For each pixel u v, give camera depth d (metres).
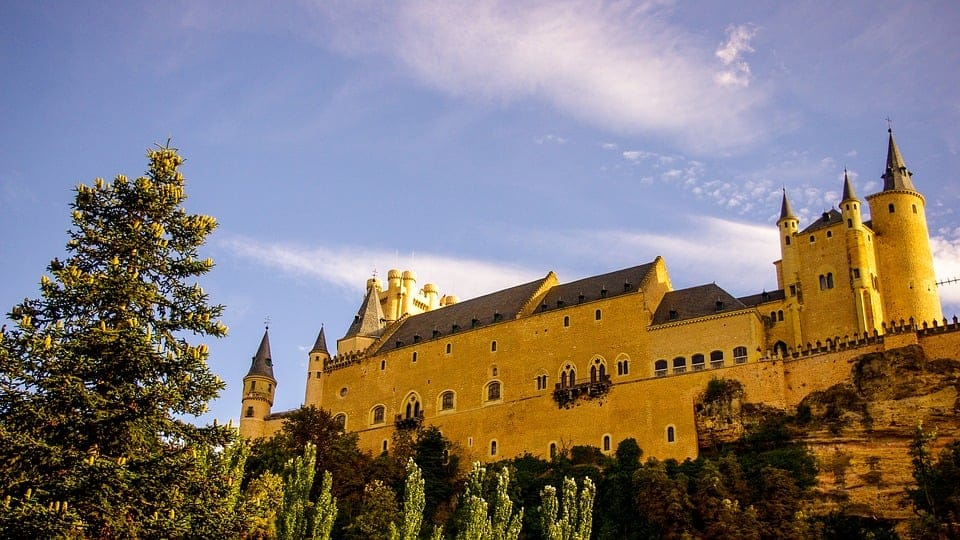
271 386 139.25
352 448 105.69
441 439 111.94
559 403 106.94
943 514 75.19
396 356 125.69
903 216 102.00
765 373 95.88
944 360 87.56
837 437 88.06
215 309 44.69
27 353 38.59
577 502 65.62
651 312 108.62
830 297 99.50
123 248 43.22
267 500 62.22
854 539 79.06
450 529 95.38
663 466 90.31
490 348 116.38
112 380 40.91
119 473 38.06
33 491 36.84
